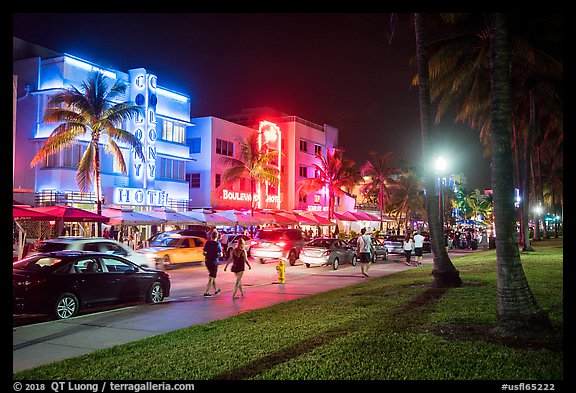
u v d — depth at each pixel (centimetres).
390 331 848
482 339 759
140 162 3716
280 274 1841
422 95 1562
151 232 3900
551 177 6150
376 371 638
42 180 3272
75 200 3209
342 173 5572
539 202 4728
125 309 1279
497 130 838
